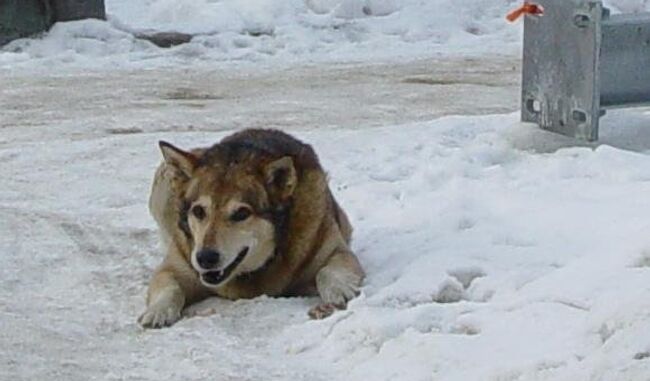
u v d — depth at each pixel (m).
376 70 30.95
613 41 20.53
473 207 16.56
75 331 13.03
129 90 28.09
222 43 34.50
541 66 20.91
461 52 34.06
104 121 24.25
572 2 20.16
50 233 16.39
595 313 11.98
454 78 29.70
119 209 17.64
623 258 13.66
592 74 20.00
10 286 14.42
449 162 19.08
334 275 13.42
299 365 11.98
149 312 13.17
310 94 27.33
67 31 34.19
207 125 23.77
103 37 34.34
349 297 13.27
